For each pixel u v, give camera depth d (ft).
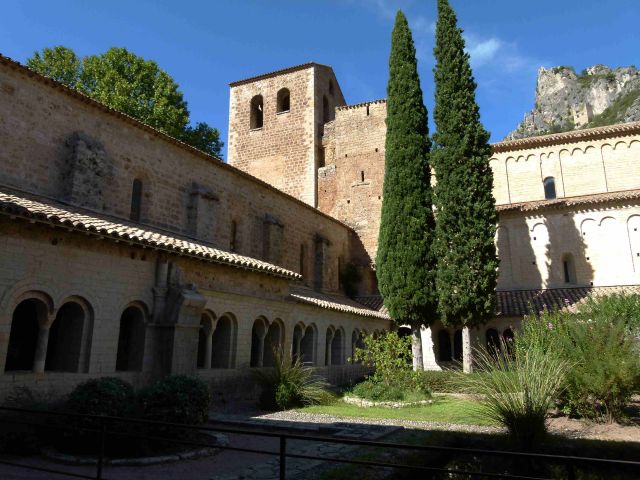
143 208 61.00
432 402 59.06
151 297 45.57
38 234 36.27
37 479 25.13
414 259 81.51
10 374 33.55
